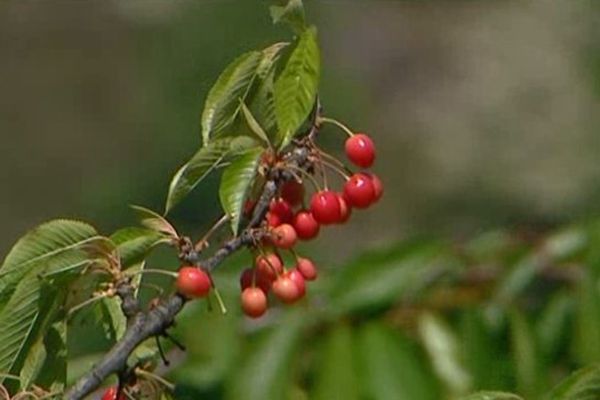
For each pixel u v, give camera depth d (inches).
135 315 84.7
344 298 105.0
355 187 86.0
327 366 103.5
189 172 84.2
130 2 311.0
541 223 313.0
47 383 85.5
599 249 104.7
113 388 86.1
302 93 84.4
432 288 105.9
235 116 84.8
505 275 105.7
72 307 85.4
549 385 103.7
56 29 322.0
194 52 288.8
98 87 302.5
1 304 85.0
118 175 283.7
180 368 104.5
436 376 104.0
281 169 84.8
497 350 104.6
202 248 85.0
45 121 302.7
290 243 85.1
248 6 283.9
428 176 323.3
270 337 104.9
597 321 104.0
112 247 84.8
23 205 286.5
